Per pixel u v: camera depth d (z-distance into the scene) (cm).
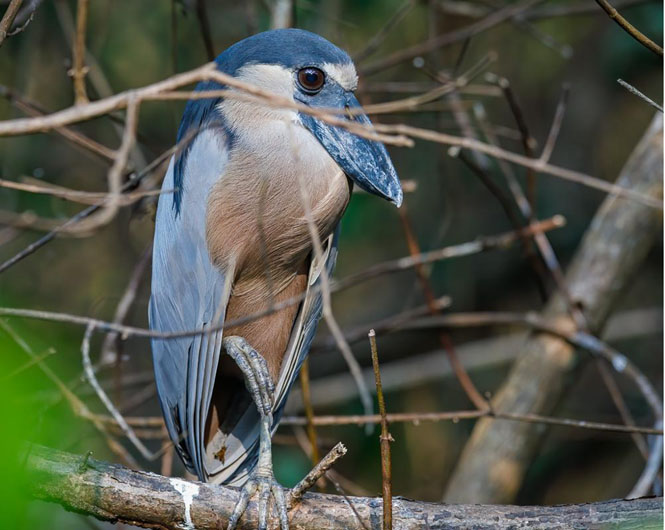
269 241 583
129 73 982
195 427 569
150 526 457
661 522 449
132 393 944
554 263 768
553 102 1127
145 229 953
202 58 951
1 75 910
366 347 1145
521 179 1113
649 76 1096
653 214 781
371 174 583
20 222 655
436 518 462
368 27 1007
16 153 895
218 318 564
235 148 576
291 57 586
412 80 1017
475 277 1132
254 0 860
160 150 771
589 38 1122
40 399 611
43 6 894
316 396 1030
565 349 784
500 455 790
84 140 645
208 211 579
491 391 1102
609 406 1098
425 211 1097
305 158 575
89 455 448
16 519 279
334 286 763
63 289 969
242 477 595
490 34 1098
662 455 693
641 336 1113
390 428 1055
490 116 1111
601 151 1127
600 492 1070
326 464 450
